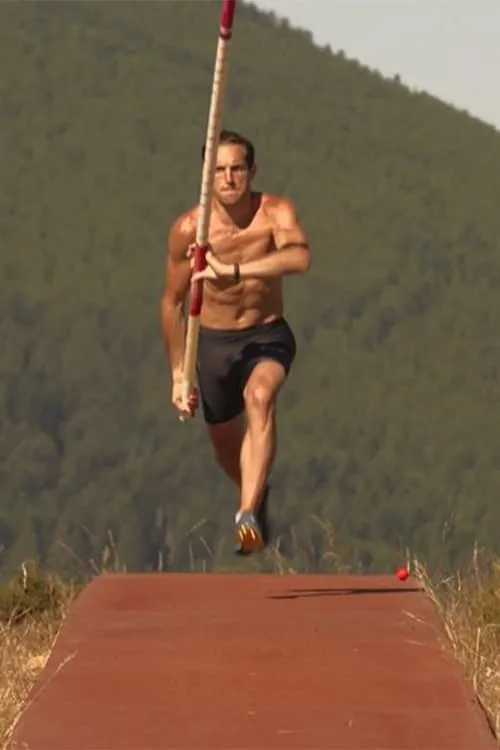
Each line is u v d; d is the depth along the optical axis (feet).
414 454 541.34
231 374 58.44
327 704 39.47
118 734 36.99
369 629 48.39
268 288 58.03
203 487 515.09
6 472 536.01
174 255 58.70
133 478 532.73
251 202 57.77
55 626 66.69
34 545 482.28
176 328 59.72
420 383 618.44
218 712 38.83
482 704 45.47
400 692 40.50
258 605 52.85
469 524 362.94
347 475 516.32
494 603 61.87
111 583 57.41
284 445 549.95
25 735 37.01
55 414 592.19
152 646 46.01
